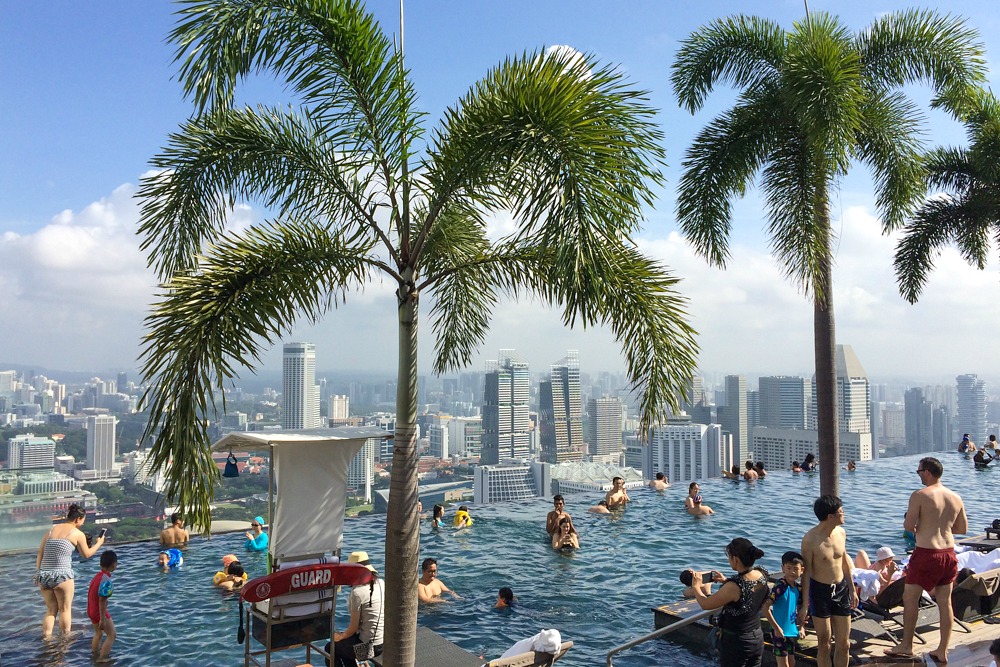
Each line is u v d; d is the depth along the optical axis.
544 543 15.81
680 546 15.32
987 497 20.11
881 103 13.19
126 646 9.47
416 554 6.74
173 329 5.85
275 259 6.59
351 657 7.61
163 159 7.14
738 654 5.91
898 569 9.22
